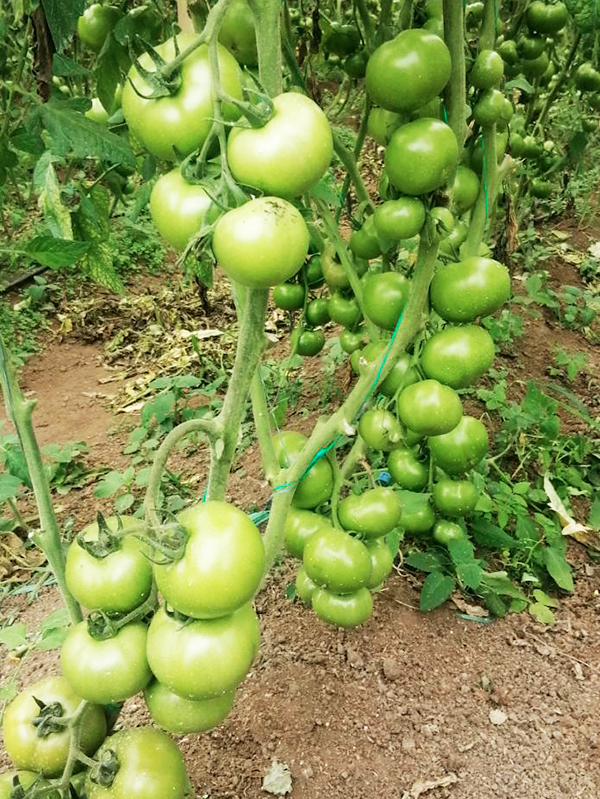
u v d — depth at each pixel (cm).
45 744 46
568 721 85
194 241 35
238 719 83
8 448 97
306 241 36
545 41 90
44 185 62
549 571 103
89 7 65
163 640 40
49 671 92
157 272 230
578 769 79
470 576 92
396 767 79
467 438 67
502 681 89
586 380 156
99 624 42
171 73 36
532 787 77
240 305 56
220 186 36
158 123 37
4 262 209
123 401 168
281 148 34
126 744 46
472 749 81
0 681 91
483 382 146
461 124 55
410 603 100
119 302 212
